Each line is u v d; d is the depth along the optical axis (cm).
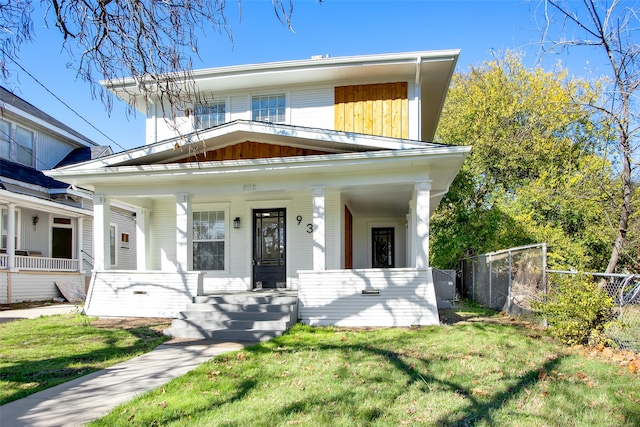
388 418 411
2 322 998
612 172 1188
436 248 1950
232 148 1019
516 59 1909
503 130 1839
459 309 1236
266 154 1004
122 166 1005
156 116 1245
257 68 1132
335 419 408
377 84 1175
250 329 844
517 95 1859
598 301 688
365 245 1677
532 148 1711
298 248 1188
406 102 1156
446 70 1151
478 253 1708
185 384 519
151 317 1012
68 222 1856
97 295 1051
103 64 577
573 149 1551
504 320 980
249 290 1173
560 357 622
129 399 473
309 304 947
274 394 476
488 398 462
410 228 1309
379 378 530
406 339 751
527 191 1706
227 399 462
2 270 1462
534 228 1602
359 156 894
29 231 1697
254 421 402
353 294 935
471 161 1878
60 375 571
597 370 558
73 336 827
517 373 547
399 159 886
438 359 614
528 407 438
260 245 1221
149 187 1052
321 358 630
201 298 988
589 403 450
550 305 730
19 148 1725
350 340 757
